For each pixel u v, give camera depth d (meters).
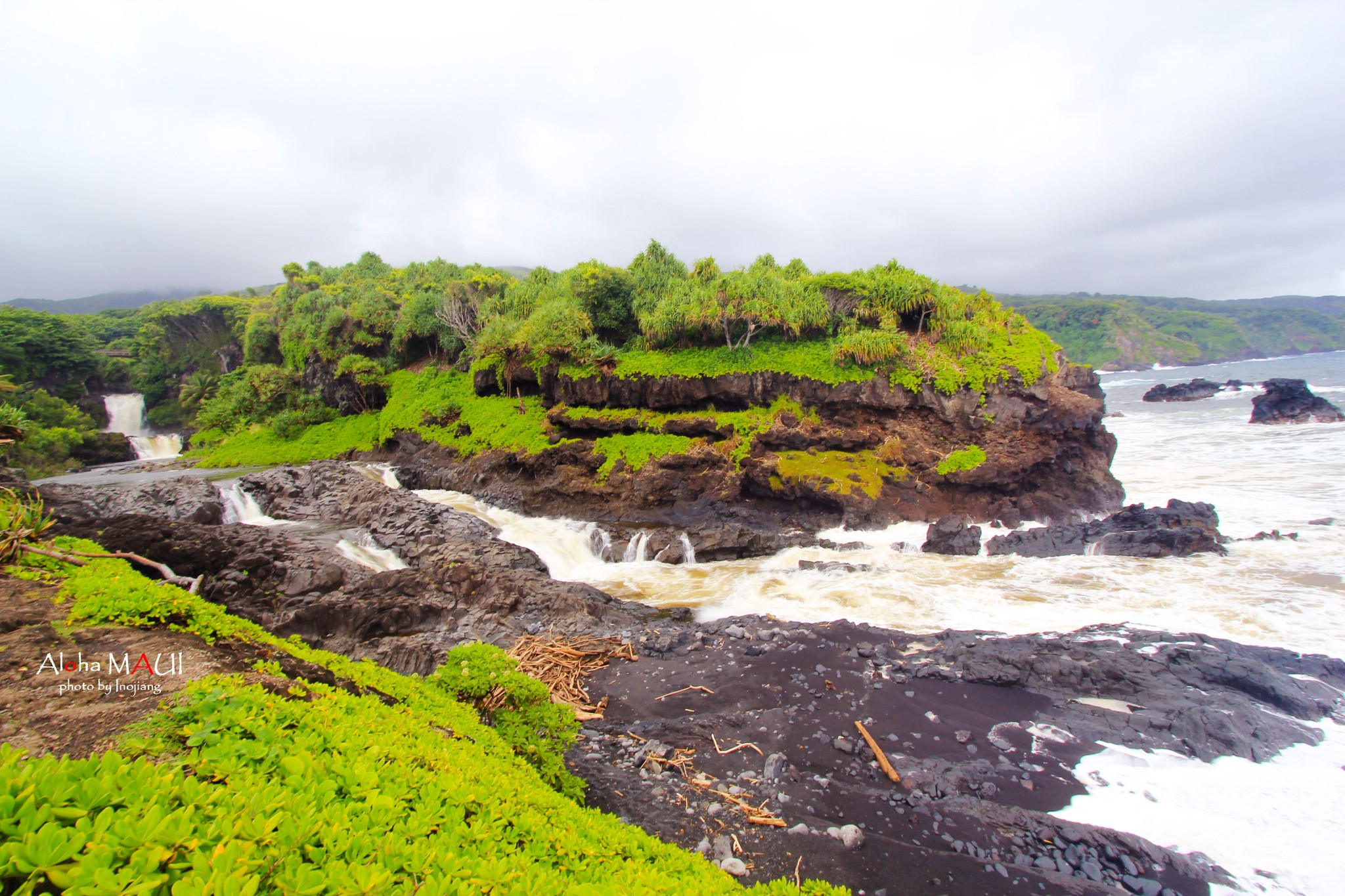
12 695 5.02
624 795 9.57
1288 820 8.94
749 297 35.88
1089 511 31.83
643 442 34.78
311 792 3.62
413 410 46.41
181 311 77.25
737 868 7.94
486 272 68.06
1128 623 16.67
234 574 18.55
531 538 28.11
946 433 33.28
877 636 15.65
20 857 2.41
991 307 40.00
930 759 10.41
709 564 26.09
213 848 2.89
